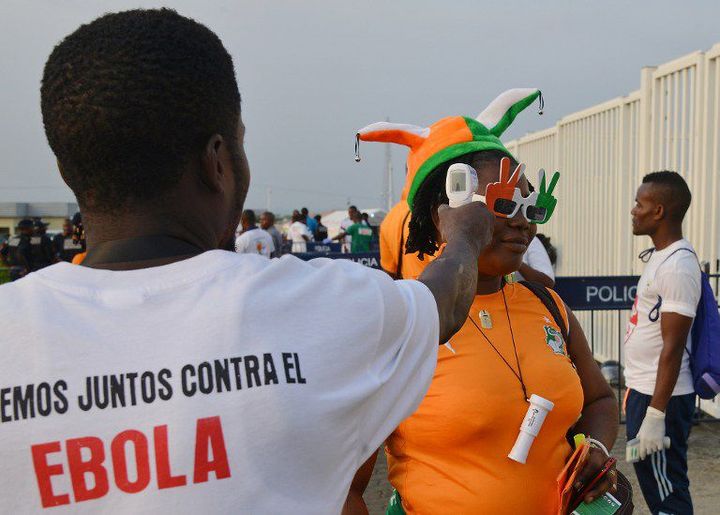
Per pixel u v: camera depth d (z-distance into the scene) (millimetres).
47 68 945
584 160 7719
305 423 861
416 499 1790
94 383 818
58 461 791
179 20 969
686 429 3285
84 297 878
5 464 783
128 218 956
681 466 3252
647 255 3516
